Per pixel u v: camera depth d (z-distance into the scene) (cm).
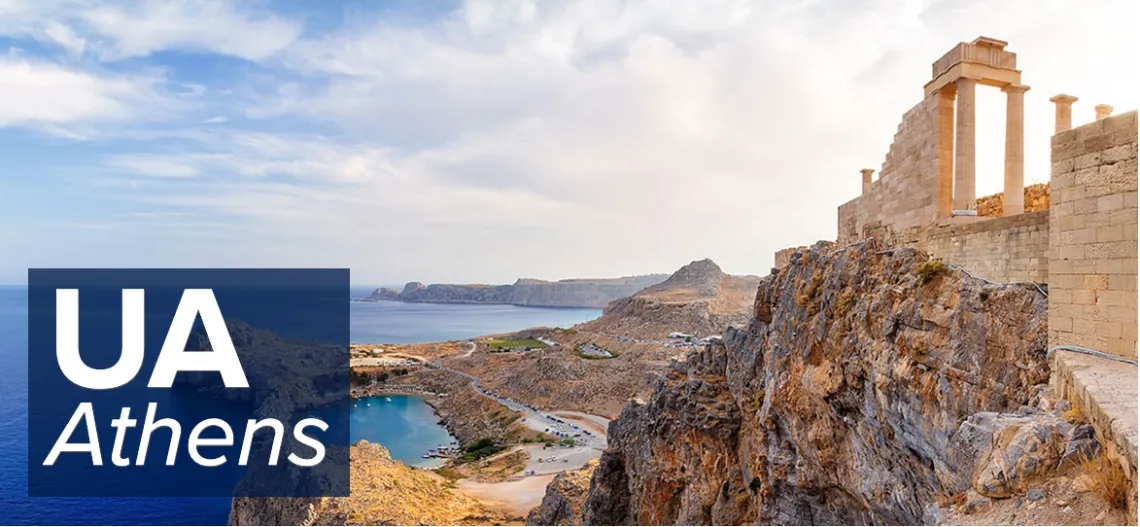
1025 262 1570
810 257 2834
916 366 1867
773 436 2923
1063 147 1349
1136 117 1166
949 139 2117
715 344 4334
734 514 3247
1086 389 1075
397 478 6259
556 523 5181
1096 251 1259
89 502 7994
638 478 4372
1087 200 1278
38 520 7369
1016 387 1493
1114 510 904
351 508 5056
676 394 4069
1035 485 1059
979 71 2050
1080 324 1301
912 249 2158
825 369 2425
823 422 2477
